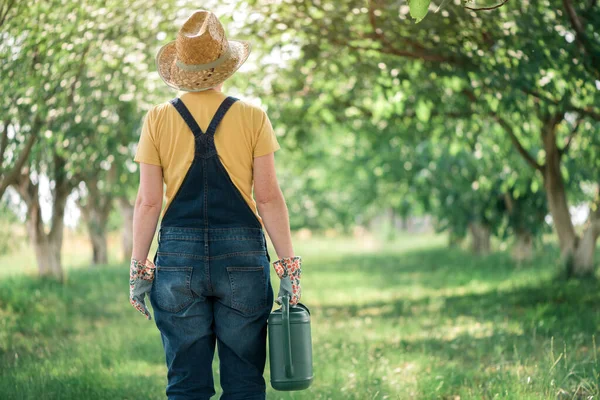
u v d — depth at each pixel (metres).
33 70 9.62
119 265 25.28
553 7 9.56
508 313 11.59
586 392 5.53
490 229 24.03
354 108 16.06
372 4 9.39
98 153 13.35
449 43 9.81
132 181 16.42
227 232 3.73
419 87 12.01
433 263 28.22
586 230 16.12
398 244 48.03
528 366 6.48
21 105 10.04
